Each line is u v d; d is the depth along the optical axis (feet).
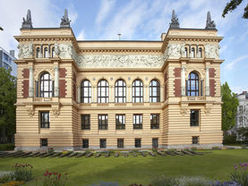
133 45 163.32
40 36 140.05
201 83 146.00
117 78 160.04
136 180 54.49
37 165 79.97
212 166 73.51
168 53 144.25
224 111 217.77
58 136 134.21
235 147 139.54
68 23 143.33
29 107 135.03
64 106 136.77
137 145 155.63
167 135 138.51
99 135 153.07
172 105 139.54
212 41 147.64
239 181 43.55
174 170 67.36
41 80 142.92
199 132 139.23
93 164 81.35
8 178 51.42
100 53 161.07
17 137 135.95
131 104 157.58
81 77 158.92
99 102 159.53
